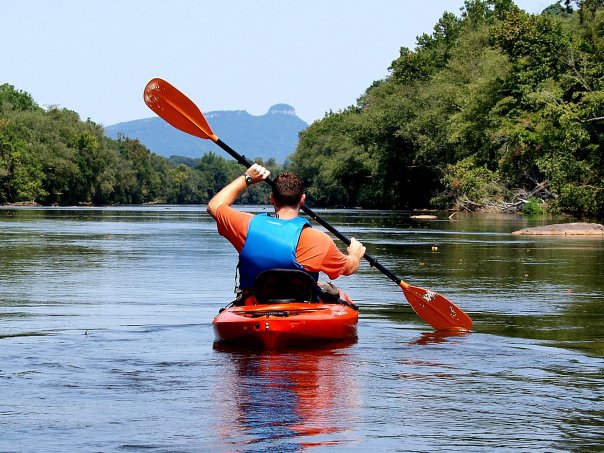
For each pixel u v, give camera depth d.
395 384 5.21
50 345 6.65
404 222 41.06
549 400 4.79
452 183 59.81
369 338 7.13
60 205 107.69
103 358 6.06
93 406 4.60
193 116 8.52
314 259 6.84
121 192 127.38
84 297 10.41
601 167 43.31
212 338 7.04
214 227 35.88
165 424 4.22
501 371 5.66
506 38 48.53
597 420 4.34
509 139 48.81
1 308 9.27
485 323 8.18
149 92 8.56
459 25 84.50
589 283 12.35
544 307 9.54
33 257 17.73
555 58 47.66
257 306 6.75
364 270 14.80
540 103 45.81
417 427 4.18
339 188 96.19
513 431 4.11
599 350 6.54
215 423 4.23
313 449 3.79
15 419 4.32
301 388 5.08
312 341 6.50
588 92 45.53
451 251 19.78
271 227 6.83
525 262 16.45
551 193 53.59
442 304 7.68
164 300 10.12
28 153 99.50
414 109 73.88
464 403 4.71
